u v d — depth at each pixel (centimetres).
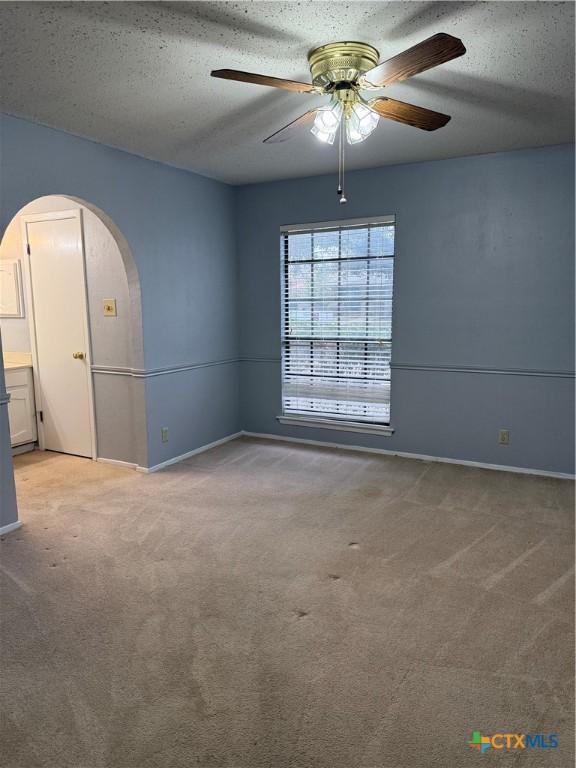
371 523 306
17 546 280
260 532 295
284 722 164
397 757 151
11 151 287
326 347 456
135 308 383
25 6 179
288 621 214
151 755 152
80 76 237
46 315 436
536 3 179
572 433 372
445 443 416
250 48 212
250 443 478
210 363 458
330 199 430
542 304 370
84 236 404
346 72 211
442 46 168
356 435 453
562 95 261
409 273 410
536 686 177
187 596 232
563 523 304
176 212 408
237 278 486
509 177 368
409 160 388
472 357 397
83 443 438
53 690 177
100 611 221
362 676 183
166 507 331
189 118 292
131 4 178
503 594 232
